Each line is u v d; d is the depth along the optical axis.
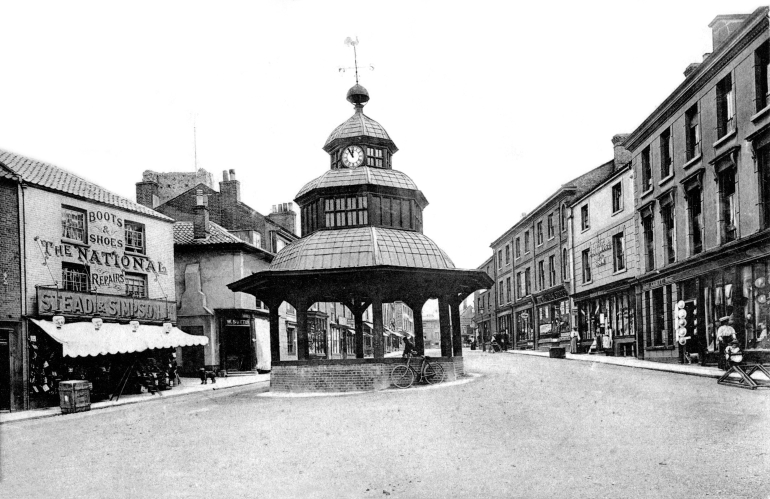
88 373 24.08
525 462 8.31
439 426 11.38
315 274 19.58
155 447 11.09
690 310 23.23
